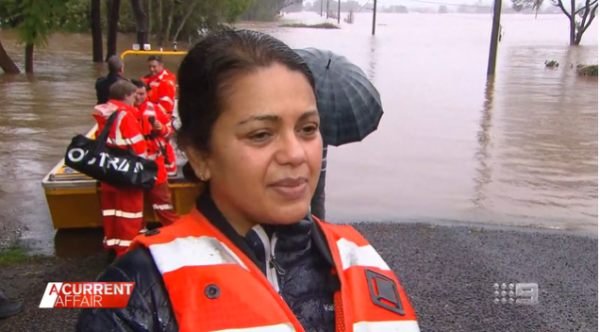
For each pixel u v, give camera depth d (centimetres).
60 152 831
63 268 466
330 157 848
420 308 421
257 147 110
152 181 441
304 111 111
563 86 1725
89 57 2230
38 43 1484
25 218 576
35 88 1442
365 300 122
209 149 114
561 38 4347
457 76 1928
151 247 111
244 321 104
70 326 379
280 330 106
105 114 432
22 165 760
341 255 128
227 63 110
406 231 564
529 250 530
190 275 107
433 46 3350
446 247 529
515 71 2117
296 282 120
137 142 436
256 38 115
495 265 493
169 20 2786
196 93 114
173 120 543
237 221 117
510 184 738
